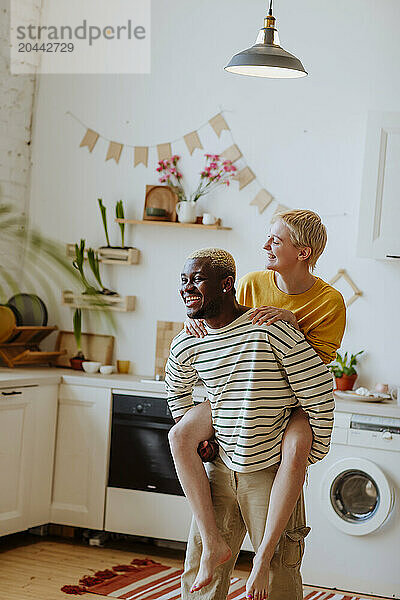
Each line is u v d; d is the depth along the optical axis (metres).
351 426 4.49
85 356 5.55
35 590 4.21
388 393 4.95
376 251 4.74
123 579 4.45
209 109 5.35
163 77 5.46
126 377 5.20
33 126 5.68
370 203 4.74
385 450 4.44
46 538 5.11
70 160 5.64
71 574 4.48
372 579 4.45
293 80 5.18
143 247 5.49
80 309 5.59
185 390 2.85
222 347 2.61
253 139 5.25
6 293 5.57
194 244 5.38
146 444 4.88
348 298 5.07
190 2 5.40
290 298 2.87
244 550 4.98
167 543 5.10
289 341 2.57
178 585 4.40
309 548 4.55
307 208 5.15
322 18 5.13
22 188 5.66
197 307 2.58
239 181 5.27
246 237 5.26
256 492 2.68
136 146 5.51
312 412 2.61
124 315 5.52
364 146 4.78
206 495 2.69
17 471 4.83
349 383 4.95
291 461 2.60
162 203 5.41
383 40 5.03
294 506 2.60
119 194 5.55
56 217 5.67
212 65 5.35
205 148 5.36
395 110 5.01
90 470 4.98
